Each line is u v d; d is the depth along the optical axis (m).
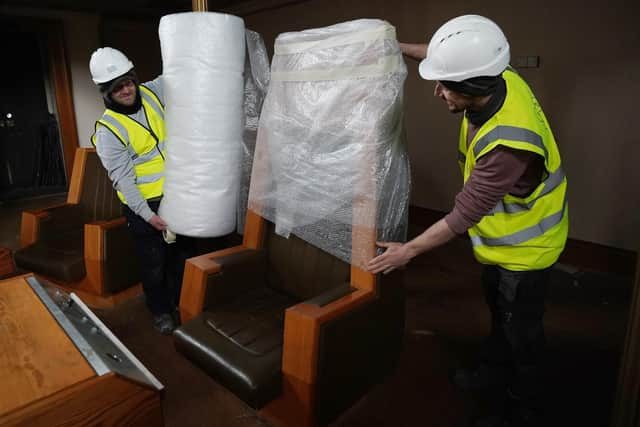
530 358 1.46
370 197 1.42
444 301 2.56
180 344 1.53
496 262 1.40
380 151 1.37
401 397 1.75
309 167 1.52
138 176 1.97
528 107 1.14
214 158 1.64
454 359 2.00
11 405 0.69
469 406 1.70
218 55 1.55
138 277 2.58
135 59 6.01
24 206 4.98
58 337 0.89
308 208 1.57
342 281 1.62
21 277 1.13
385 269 1.43
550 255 1.33
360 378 1.56
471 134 1.29
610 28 2.72
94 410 0.76
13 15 4.91
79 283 2.48
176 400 1.73
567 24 2.90
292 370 1.35
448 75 1.04
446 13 3.49
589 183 3.00
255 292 1.85
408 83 3.94
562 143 3.08
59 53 5.27
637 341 0.94
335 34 1.37
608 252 2.96
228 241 3.28
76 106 5.58
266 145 1.67
